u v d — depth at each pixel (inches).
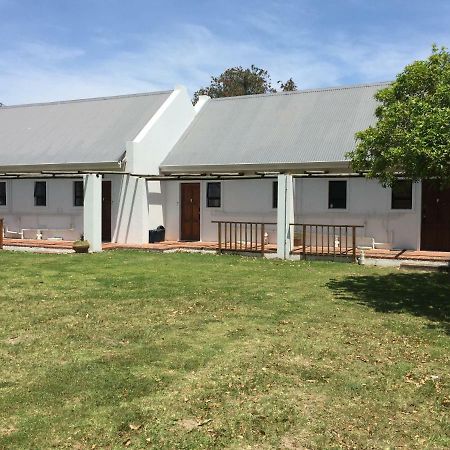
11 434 174.7
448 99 349.7
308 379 226.5
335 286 447.8
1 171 848.3
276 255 649.0
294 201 707.4
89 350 263.0
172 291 418.6
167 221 805.9
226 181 758.5
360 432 180.2
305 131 749.9
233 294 408.2
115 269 541.3
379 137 374.3
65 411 192.2
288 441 173.5
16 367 237.8
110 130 842.2
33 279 476.4
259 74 1982.0
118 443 170.6
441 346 275.1
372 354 260.8
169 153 809.5
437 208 638.5
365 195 668.7
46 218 827.4
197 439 173.6
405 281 476.4
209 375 229.3
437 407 200.4
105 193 797.9
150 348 266.4
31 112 1001.5
